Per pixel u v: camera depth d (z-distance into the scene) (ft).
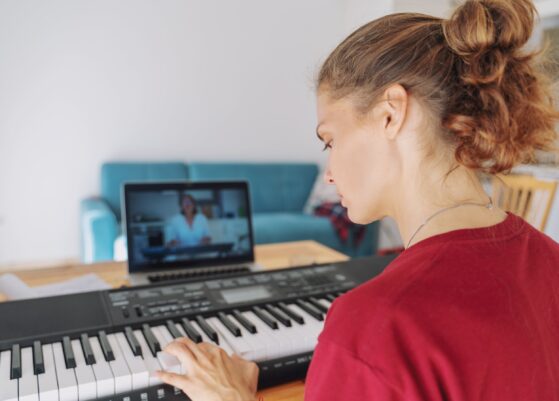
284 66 14.43
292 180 14.23
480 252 1.53
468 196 1.69
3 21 11.09
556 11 8.73
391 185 1.76
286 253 5.90
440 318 1.37
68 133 12.09
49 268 5.06
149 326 2.87
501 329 1.40
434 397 1.35
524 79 1.61
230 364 2.34
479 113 1.56
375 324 1.39
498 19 1.59
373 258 4.38
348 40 1.78
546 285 1.65
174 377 2.26
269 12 13.94
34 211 12.10
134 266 4.73
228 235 5.18
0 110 11.39
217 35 13.33
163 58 12.77
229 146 14.06
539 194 7.62
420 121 1.64
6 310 2.89
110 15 12.03
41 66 11.58
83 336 2.64
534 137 1.64
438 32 1.69
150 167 12.40
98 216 9.48
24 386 2.18
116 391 2.29
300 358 2.78
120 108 12.51
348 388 1.42
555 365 1.64
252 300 3.31
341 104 1.76
